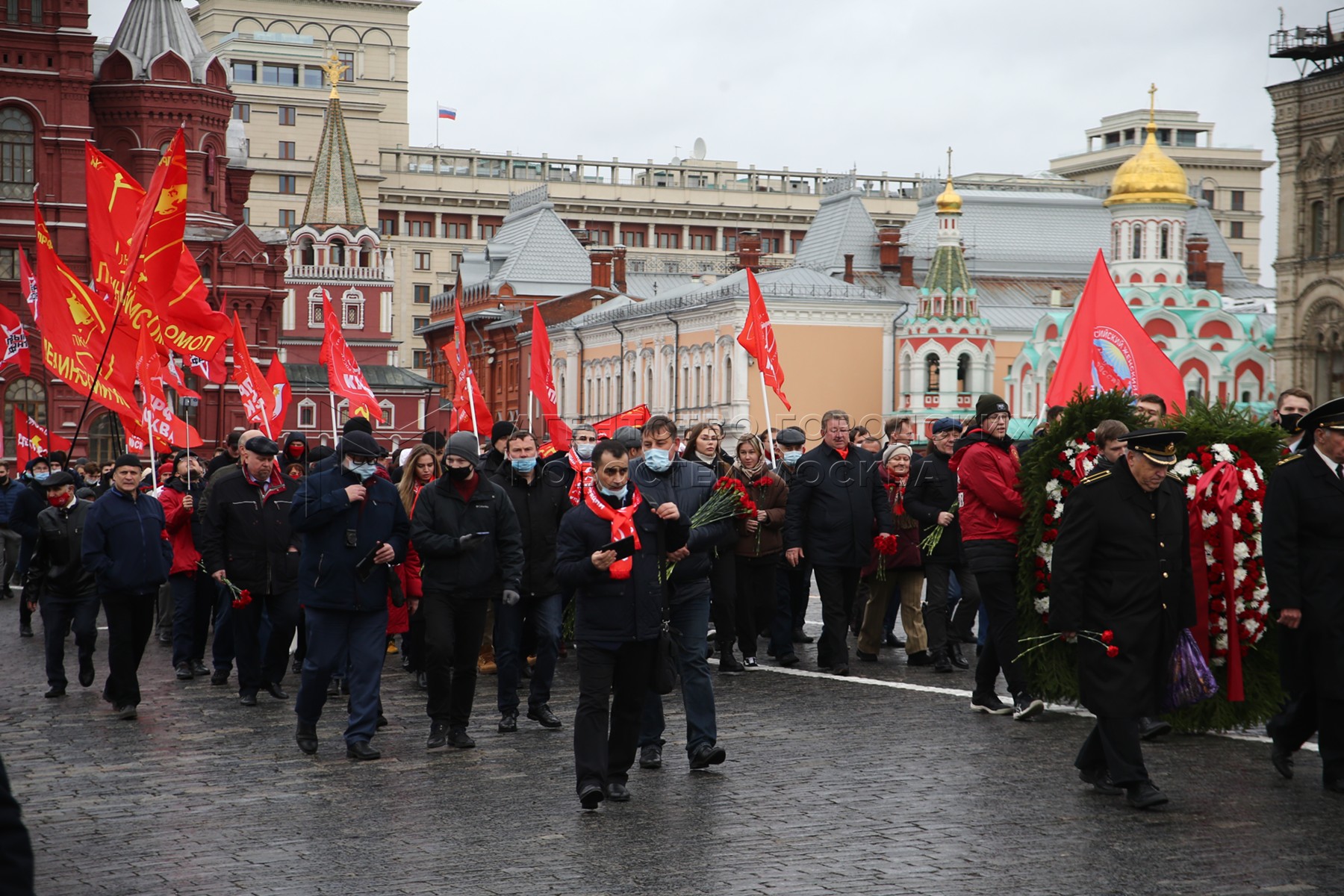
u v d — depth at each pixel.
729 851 8.41
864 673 15.84
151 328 19.55
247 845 8.72
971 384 73.62
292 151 148.62
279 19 156.75
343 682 15.18
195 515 16.59
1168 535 9.52
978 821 9.02
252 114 147.38
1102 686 9.40
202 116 73.69
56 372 19.38
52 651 15.13
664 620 9.81
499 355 103.00
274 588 14.42
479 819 9.31
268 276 75.31
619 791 9.77
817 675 15.70
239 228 73.94
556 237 112.44
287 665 15.73
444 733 11.90
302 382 90.12
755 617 16.50
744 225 166.25
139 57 72.62
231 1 155.75
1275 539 9.93
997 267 97.81
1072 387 18.84
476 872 8.05
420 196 154.00
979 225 99.56
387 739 12.34
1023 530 12.52
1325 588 9.82
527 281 110.00
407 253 153.38
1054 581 9.54
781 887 7.68
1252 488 11.84
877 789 9.95
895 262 88.94
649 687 9.83
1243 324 73.25
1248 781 10.17
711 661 17.16
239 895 7.70
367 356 100.75
